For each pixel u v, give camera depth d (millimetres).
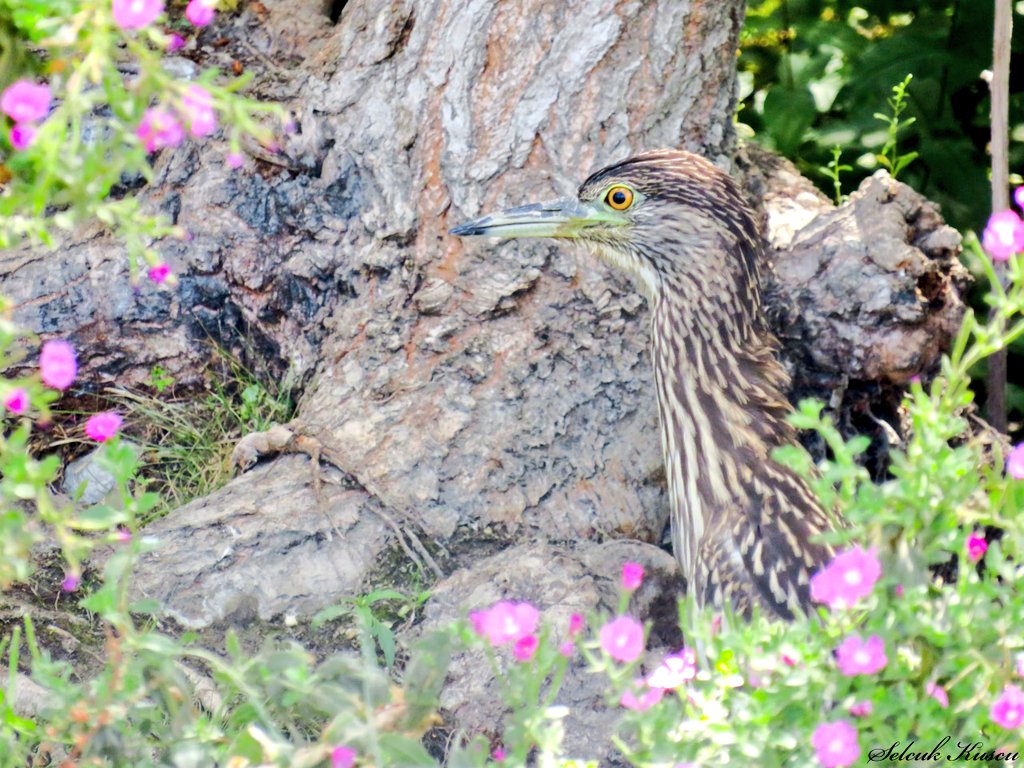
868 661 5141
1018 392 12398
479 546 9555
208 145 11266
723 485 9164
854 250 10875
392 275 10734
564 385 10227
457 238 10633
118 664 5578
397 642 8820
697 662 7285
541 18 10578
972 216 12469
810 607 8359
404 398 10188
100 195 4867
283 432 10109
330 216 11023
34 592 9039
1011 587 5535
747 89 13258
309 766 5348
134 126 4867
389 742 5500
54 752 7312
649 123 10742
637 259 9594
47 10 4660
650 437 10250
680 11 10609
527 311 10406
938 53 12102
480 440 9953
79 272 10969
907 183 12914
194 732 5676
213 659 5570
